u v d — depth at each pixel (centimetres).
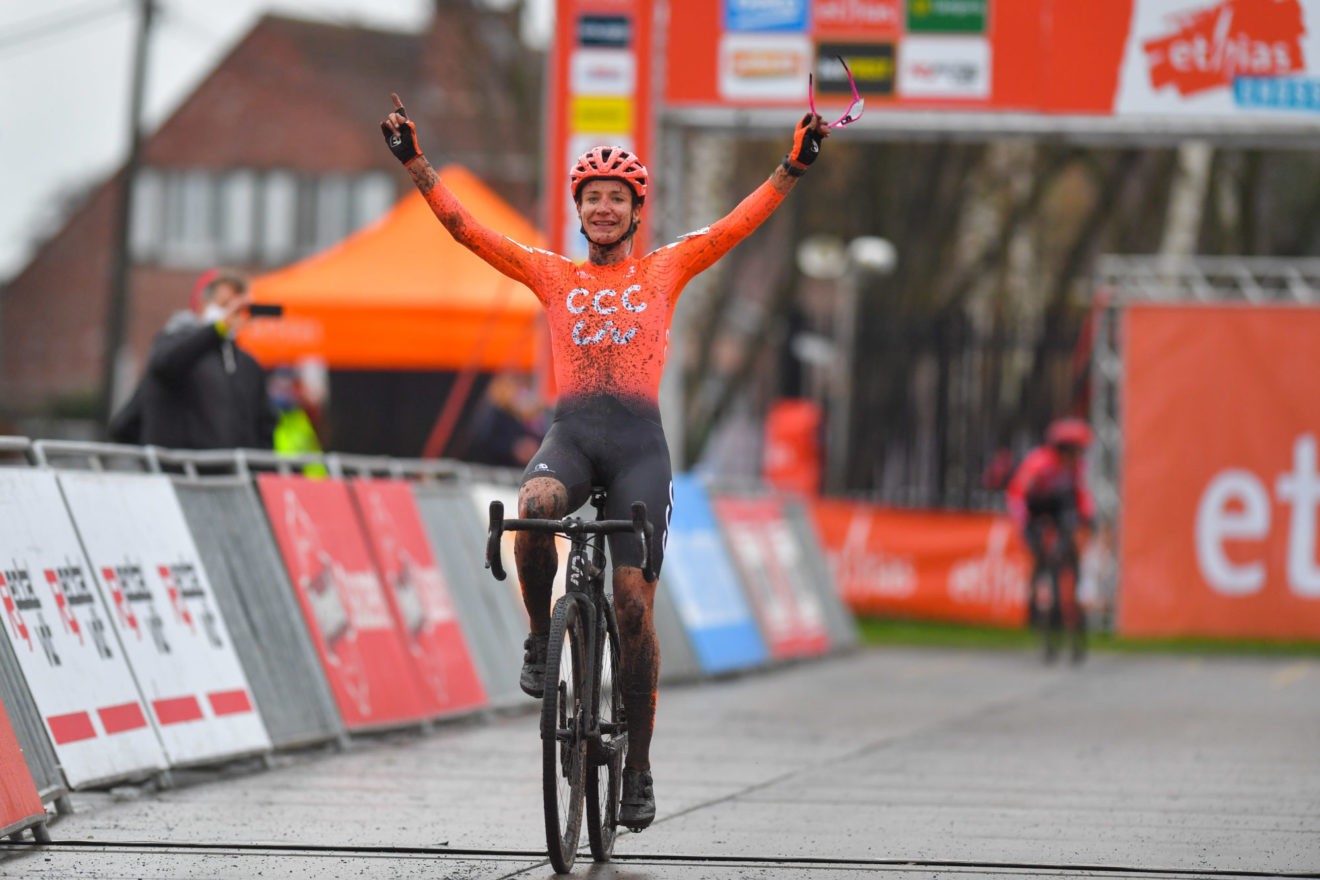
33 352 13725
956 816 2002
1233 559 4931
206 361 2831
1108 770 2425
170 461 2417
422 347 4784
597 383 1675
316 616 2567
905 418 6253
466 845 1780
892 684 3916
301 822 1914
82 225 13662
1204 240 6969
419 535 2989
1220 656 4869
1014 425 6078
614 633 1755
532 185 8588
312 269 4872
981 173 7362
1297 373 4903
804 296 11469
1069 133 4041
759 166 8025
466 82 9388
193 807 2011
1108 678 4112
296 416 4172
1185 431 4950
